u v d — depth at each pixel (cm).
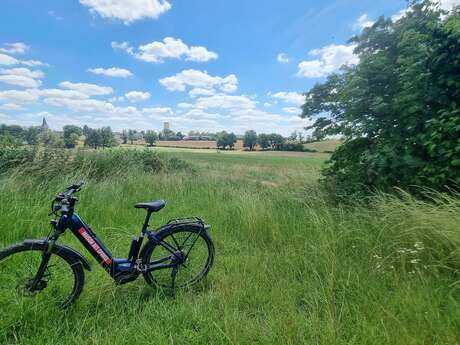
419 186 445
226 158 4200
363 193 532
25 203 495
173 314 269
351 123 576
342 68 647
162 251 345
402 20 570
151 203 315
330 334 234
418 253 338
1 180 569
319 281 325
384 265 342
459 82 434
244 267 368
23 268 287
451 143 412
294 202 611
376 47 600
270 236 465
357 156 591
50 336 238
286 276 347
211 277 349
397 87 527
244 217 521
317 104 673
